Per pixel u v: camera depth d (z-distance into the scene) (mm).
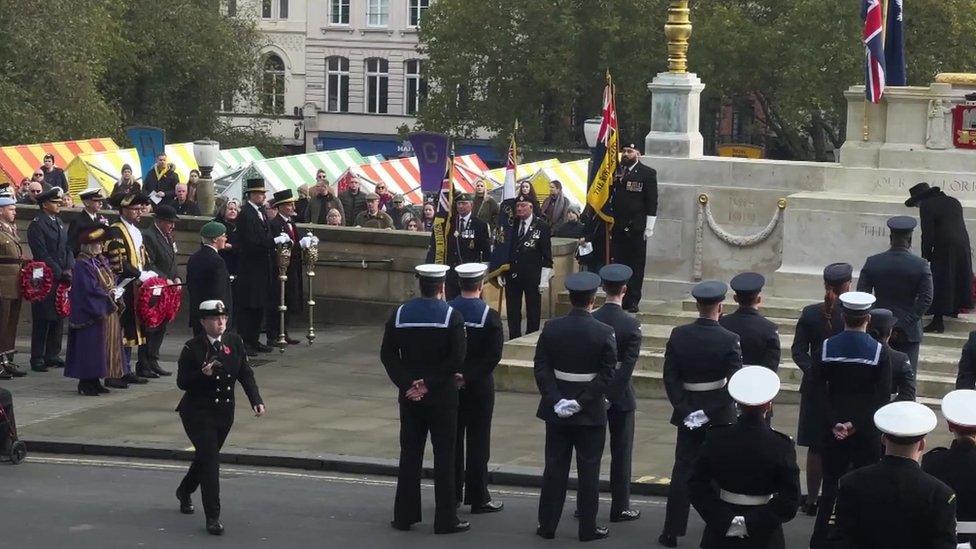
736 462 9820
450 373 13148
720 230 21766
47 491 14539
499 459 15797
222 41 62344
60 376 20453
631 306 20750
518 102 61750
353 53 79000
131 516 13586
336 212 26562
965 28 53000
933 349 18516
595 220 20859
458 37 61969
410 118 78312
